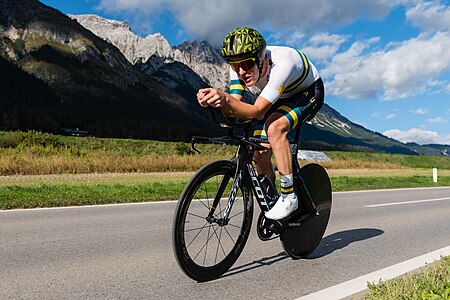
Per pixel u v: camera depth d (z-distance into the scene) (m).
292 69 3.51
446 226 6.73
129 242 4.98
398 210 8.73
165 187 12.43
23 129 113.19
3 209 7.28
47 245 4.72
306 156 40.84
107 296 3.10
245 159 3.60
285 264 4.10
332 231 6.09
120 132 175.75
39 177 17.30
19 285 3.33
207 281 3.50
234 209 3.70
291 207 3.71
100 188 11.09
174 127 196.50
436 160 73.50
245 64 3.39
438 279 3.21
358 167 40.72
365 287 3.40
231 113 3.15
